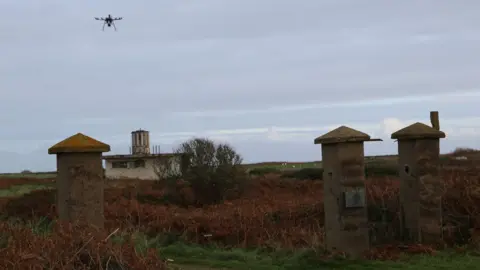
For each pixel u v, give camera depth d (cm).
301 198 2502
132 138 5997
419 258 1000
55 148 912
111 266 738
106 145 931
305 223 1508
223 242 1369
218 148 3350
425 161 1104
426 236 1093
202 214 1819
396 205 1248
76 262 719
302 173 4019
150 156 5216
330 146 1007
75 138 923
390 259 991
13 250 716
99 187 925
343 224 986
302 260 1004
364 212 995
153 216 1691
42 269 692
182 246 1242
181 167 3316
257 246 1265
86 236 769
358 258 983
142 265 776
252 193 3247
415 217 1108
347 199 983
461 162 2919
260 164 7538
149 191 3152
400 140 1141
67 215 903
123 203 2145
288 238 1245
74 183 907
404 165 1132
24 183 4194
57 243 740
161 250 1149
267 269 977
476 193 1265
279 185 3419
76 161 911
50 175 6053
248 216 1588
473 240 1106
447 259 996
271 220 1577
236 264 1039
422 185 1100
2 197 2694
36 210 1855
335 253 995
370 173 3253
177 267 956
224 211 1981
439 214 1102
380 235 1157
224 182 3200
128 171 5222
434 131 1105
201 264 1058
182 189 3161
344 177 987
